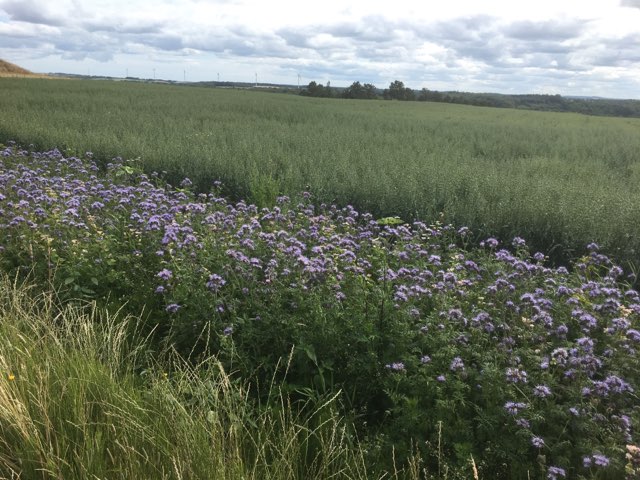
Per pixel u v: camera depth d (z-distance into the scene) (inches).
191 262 189.9
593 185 368.5
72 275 191.0
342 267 192.7
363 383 145.3
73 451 107.4
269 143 550.0
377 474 119.8
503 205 304.8
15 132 554.3
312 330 151.5
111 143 493.0
